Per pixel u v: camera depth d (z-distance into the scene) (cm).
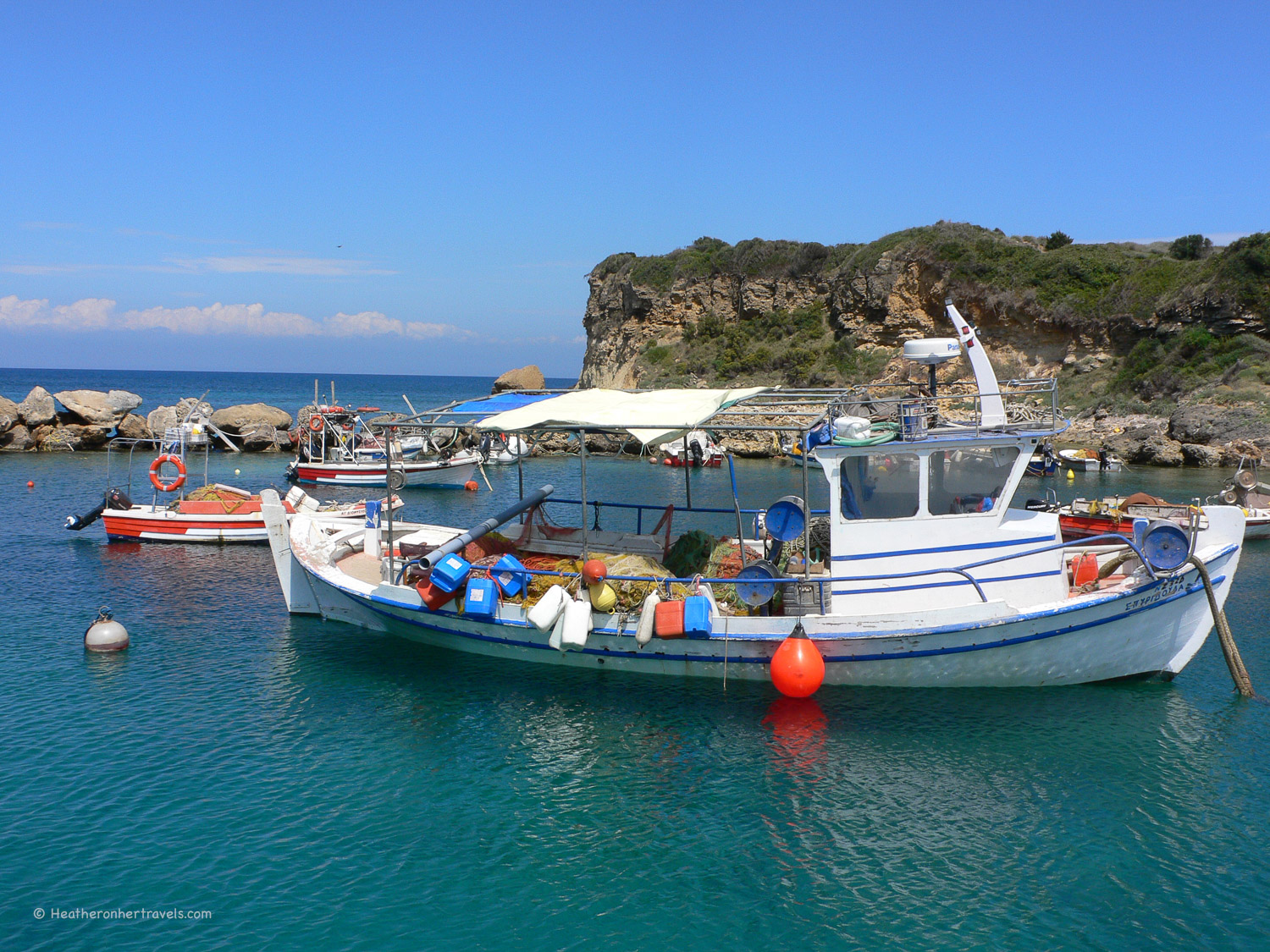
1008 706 1267
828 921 820
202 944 781
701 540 1502
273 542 1736
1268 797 1034
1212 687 1348
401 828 975
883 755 1139
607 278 8556
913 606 1287
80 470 4241
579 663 1402
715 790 1061
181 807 1014
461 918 822
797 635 1255
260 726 1236
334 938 791
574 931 805
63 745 1170
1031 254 6084
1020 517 1313
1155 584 1248
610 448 5575
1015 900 851
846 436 1235
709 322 7519
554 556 1627
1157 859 915
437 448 4350
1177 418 4612
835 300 6875
